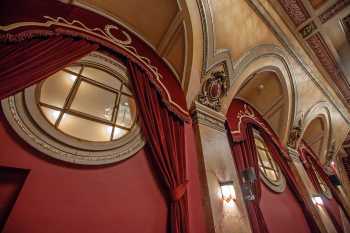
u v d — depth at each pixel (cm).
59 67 204
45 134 190
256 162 409
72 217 168
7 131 172
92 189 191
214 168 295
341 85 691
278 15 459
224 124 389
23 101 191
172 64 367
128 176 223
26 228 146
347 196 769
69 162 189
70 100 229
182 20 329
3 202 156
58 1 260
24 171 170
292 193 481
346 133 855
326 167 754
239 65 414
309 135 780
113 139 238
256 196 351
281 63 518
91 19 291
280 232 366
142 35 364
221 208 261
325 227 444
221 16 356
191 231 228
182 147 278
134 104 282
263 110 590
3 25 179
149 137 252
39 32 202
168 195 239
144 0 322
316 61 583
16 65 177
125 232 188
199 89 361
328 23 489
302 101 610
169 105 296
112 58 282
